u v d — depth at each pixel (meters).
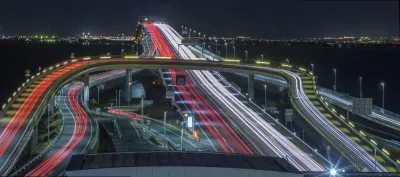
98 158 58.62
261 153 110.31
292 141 121.25
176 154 60.97
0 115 130.25
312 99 160.50
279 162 59.41
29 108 136.12
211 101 181.88
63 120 148.75
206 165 55.81
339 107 180.12
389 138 139.25
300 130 138.88
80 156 59.41
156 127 148.00
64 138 121.44
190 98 188.62
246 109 166.50
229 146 119.00
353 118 164.88
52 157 99.94
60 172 85.12
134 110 184.88
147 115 170.50
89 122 145.12
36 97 146.62
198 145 120.12
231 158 59.84
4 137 111.69
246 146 119.00
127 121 158.88
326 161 103.31
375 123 153.75
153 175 54.28
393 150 118.38
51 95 152.25
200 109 168.00
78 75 188.12
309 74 193.12
